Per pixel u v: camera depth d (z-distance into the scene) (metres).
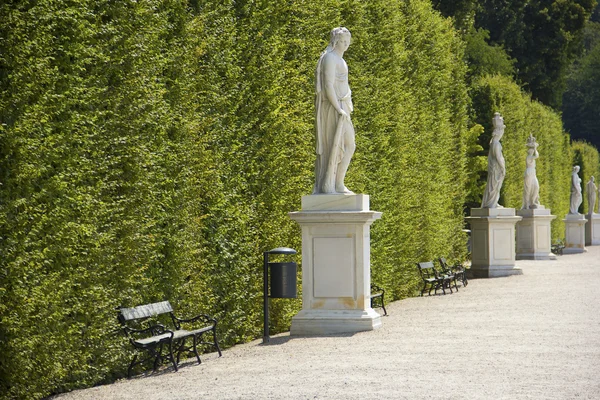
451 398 9.27
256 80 15.62
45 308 9.80
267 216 15.96
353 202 15.59
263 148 15.76
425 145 26.09
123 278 11.38
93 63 10.91
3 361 9.41
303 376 10.86
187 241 12.99
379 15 22.58
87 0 10.59
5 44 9.41
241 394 9.78
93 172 10.62
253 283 15.45
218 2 14.46
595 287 24.12
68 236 10.09
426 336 14.59
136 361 11.91
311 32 18.12
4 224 9.35
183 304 13.20
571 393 9.48
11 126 9.43
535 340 13.82
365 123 20.98
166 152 12.55
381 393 9.61
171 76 12.97
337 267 15.63
